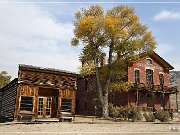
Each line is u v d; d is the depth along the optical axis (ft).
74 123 76.18
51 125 67.31
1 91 113.60
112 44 106.42
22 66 79.10
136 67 123.24
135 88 115.85
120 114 98.48
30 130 55.26
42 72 83.20
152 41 108.17
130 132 54.85
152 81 127.75
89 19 101.50
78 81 149.28
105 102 102.68
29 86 79.71
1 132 49.65
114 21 100.68
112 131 56.80
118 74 110.52
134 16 106.63
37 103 81.20
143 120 101.96
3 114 98.53
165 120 99.30
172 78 382.42
